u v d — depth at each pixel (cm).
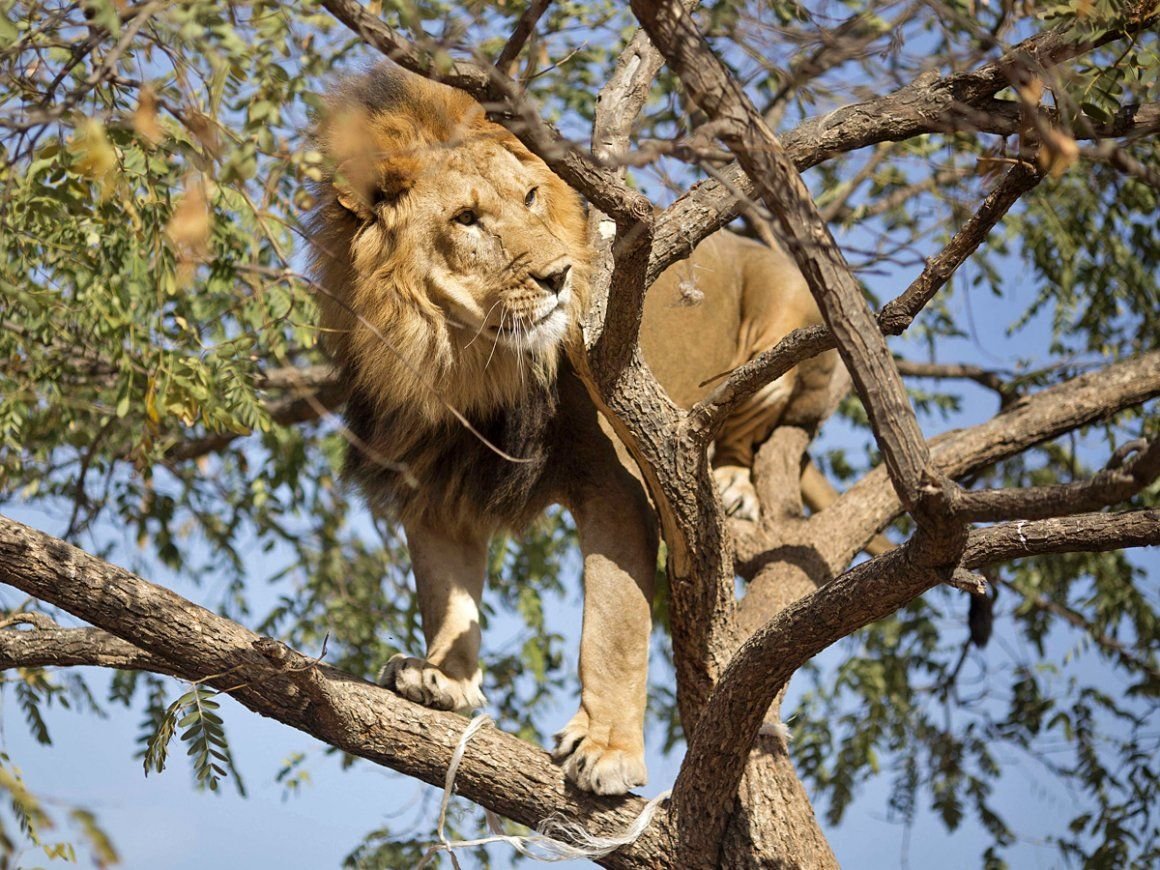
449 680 1002
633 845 931
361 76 1038
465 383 1023
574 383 1033
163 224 964
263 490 1538
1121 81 848
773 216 654
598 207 748
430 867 1073
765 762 975
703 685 994
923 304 777
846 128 926
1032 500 612
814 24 750
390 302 1000
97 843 554
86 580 862
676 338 1205
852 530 1233
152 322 1038
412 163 988
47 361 1214
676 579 968
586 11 1238
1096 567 1577
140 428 1333
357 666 1517
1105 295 1556
